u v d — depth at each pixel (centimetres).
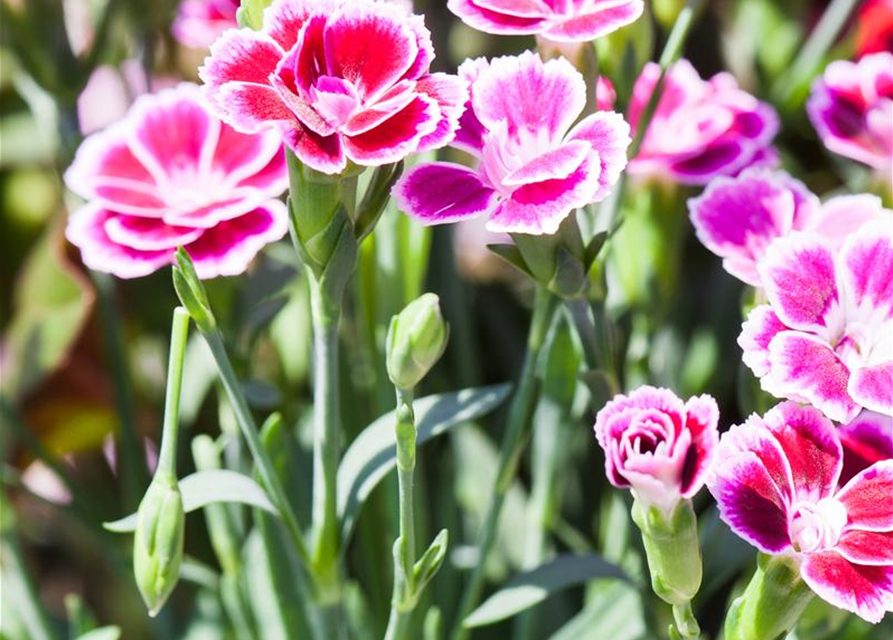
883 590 48
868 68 59
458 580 64
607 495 65
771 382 49
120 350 63
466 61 51
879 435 50
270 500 53
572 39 50
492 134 50
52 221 72
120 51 65
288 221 52
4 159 74
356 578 64
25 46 60
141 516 50
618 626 60
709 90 62
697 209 53
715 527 56
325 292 51
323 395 53
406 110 49
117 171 55
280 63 48
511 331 72
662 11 61
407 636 61
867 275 50
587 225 56
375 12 49
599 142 50
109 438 72
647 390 48
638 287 61
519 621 62
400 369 50
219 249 53
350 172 49
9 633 62
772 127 61
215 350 51
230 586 60
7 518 62
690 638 50
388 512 60
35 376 68
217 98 48
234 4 54
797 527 49
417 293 59
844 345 50
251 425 52
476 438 66
